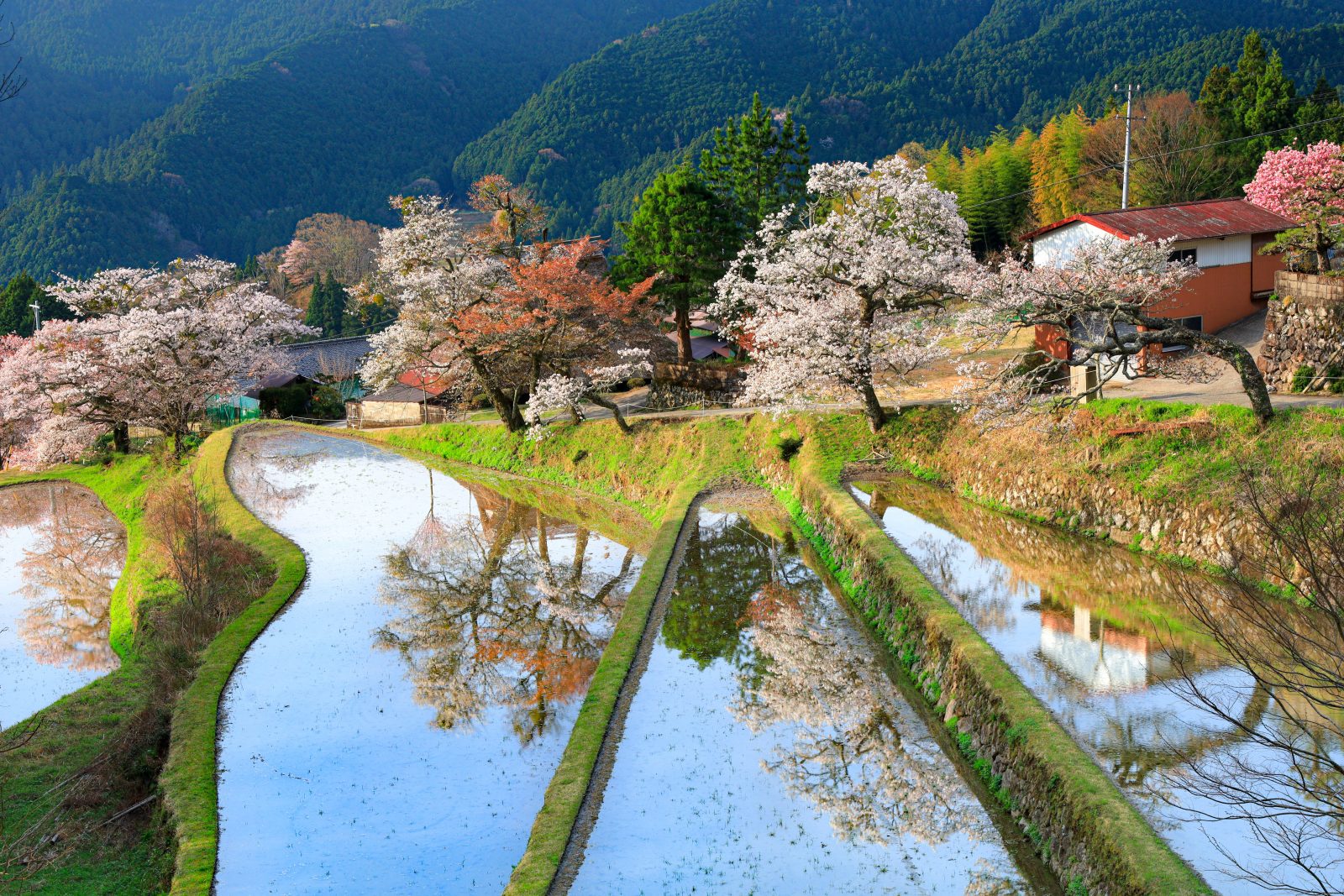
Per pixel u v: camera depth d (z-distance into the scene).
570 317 45.16
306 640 25.31
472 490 42.22
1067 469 26.56
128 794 18.25
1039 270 28.05
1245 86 54.59
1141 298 26.56
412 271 46.31
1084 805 13.06
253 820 16.83
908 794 15.98
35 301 73.19
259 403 65.94
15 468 58.44
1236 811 13.25
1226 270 33.94
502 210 51.69
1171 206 36.09
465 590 28.92
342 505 40.16
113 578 35.72
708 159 53.38
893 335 33.91
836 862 14.44
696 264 46.97
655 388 47.81
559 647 24.30
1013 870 13.93
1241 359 23.23
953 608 20.12
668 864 14.60
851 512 27.33
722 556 29.02
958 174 69.06
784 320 32.81
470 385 50.06
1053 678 17.34
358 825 16.55
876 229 34.22
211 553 30.25
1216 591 20.42
